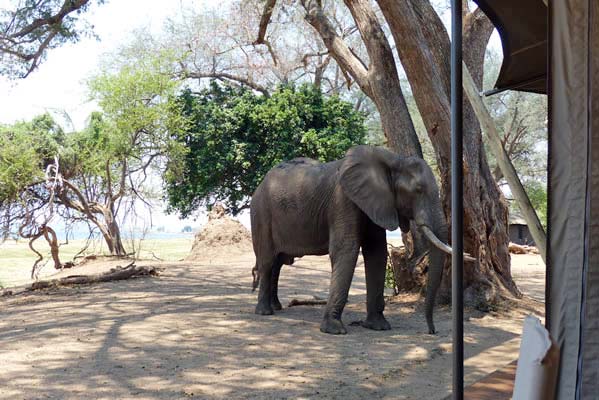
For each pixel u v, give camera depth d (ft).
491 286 33.91
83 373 20.94
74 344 25.73
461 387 11.50
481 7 17.44
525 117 104.12
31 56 57.41
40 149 77.25
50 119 80.48
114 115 78.28
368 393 18.49
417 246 36.76
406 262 37.42
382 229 29.43
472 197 34.19
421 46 32.48
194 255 75.20
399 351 24.20
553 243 10.52
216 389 18.98
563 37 10.36
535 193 106.73
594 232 9.96
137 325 29.91
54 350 24.59
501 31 17.74
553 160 10.50
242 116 84.84
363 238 29.25
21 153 71.87
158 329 28.84
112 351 24.34
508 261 36.22
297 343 25.66
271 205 31.48
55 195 77.36
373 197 27.22
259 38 57.06
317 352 24.04
